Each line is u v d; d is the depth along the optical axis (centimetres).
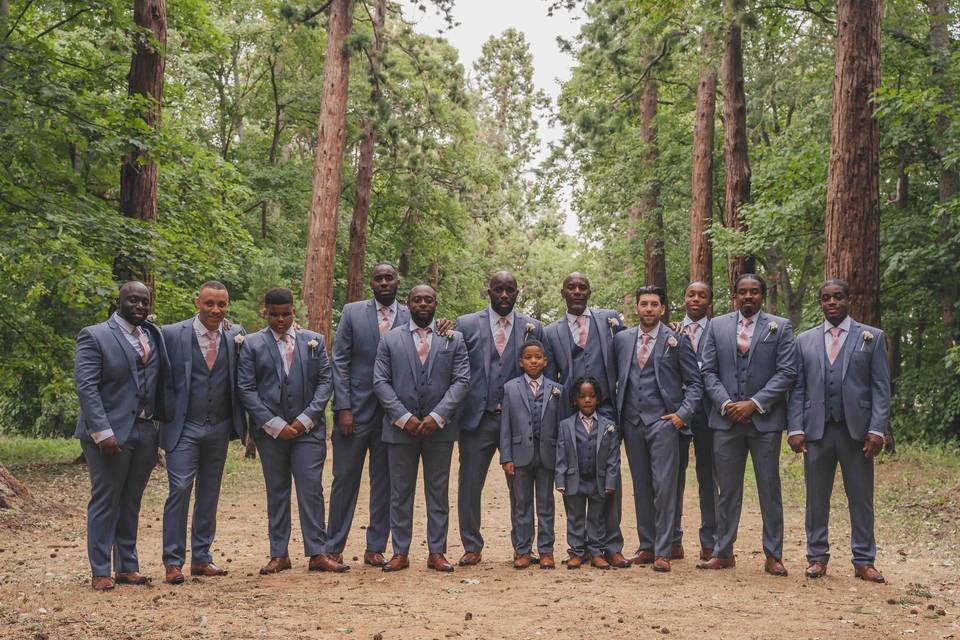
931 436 1698
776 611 531
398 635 471
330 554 684
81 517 934
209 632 471
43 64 1130
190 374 638
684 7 1761
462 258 3994
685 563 709
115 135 1165
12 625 480
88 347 592
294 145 3662
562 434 681
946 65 1542
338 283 3094
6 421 2366
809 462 658
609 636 472
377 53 2359
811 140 1761
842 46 1233
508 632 479
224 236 1553
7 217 1160
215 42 1839
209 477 651
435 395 674
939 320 1839
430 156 2834
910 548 800
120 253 1225
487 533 925
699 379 687
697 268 2050
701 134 2053
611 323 717
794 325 2431
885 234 1684
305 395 673
